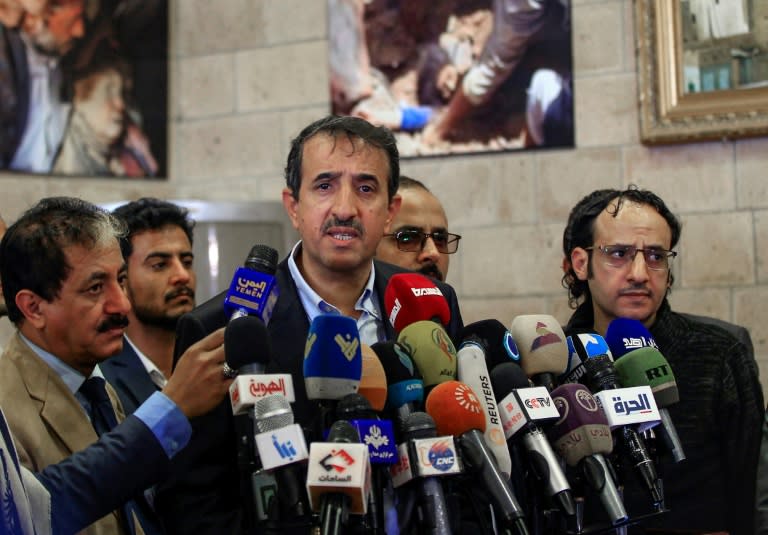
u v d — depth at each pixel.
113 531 2.45
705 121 5.26
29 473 2.10
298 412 2.33
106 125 6.24
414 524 2.00
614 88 5.53
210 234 5.32
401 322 2.35
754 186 5.24
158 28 6.46
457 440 2.03
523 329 2.39
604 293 3.22
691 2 5.30
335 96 6.07
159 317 3.83
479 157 5.75
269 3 6.34
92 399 2.59
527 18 5.67
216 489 2.27
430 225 3.68
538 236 5.63
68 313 2.46
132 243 3.83
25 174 5.94
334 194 2.39
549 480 2.11
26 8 5.99
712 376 3.14
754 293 5.20
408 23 5.91
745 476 3.07
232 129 6.40
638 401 2.28
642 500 2.97
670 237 3.27
